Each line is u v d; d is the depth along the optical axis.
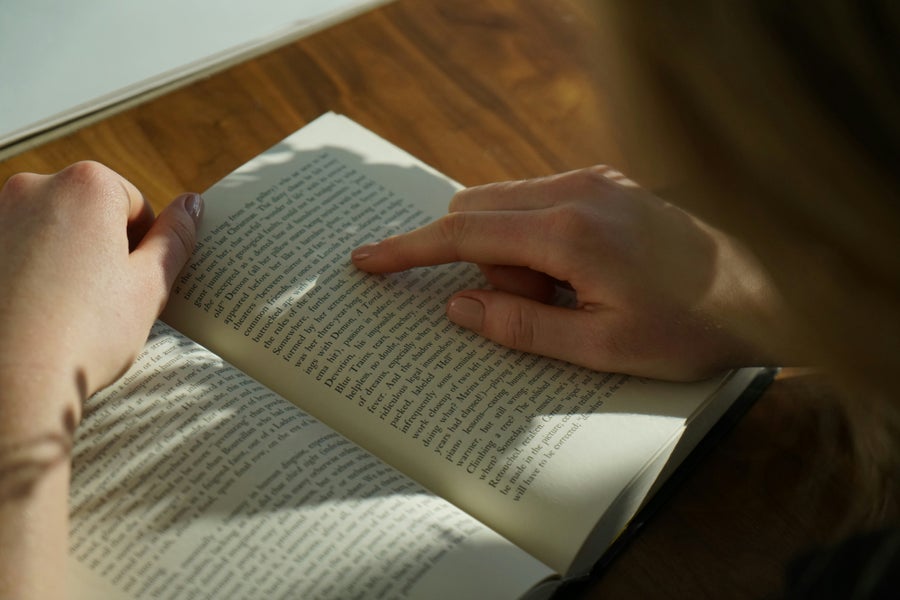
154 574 0.50
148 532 0.51
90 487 0.52
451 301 0.59
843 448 0.59
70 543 0.50
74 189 0.57
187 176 0.67
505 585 0.50
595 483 0.54
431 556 0.50
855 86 0.34
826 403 0.60
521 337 0.58
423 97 0.72
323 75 0.72
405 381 0.57
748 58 0.34
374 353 0.58
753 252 0.40
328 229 0.62
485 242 0.59
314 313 0.59
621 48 0.37
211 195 0.63
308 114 0.70
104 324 0.54
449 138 0.70
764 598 0.54
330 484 0.52
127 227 0.60
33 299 0.53
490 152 0.70
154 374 0.55
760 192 0.37
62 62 0.71
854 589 0.45
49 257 0.55
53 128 0.68
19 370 0.51
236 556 0.50
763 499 0.57
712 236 0.56
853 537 0.47
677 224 0.57
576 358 0.57
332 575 0.50
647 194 0.60
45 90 0.69
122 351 0.55
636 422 0.56
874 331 0.39
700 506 0.57
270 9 0.74
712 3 0.34
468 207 0.62
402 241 0.60
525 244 0.58
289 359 0.58
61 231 0.56
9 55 0.71
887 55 0.33
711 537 0.56
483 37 0.75
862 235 0.36
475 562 0.50
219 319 0.59
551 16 0.76
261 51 0.72
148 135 0.68
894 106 0.34
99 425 0.53
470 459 0.55
